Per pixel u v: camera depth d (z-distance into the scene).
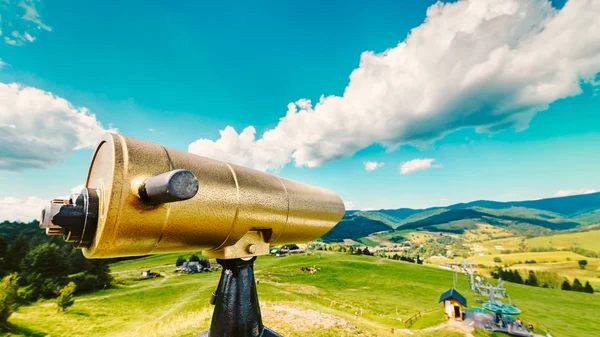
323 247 124.94
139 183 1.17
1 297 23.02
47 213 1.15
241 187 1.70
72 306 28.84
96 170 1.39
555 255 131.88
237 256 1.88
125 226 1.19
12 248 48.03
